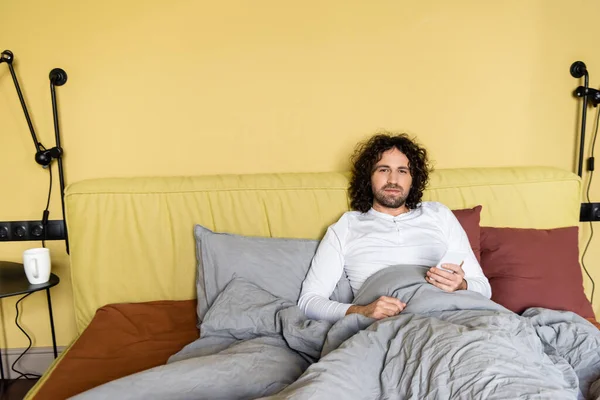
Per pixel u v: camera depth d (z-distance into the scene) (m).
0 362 2.13
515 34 2.11
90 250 1.88
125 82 2.02
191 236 1.91
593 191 2.25
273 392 1.21
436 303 1.45
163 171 2.10
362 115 2.12
